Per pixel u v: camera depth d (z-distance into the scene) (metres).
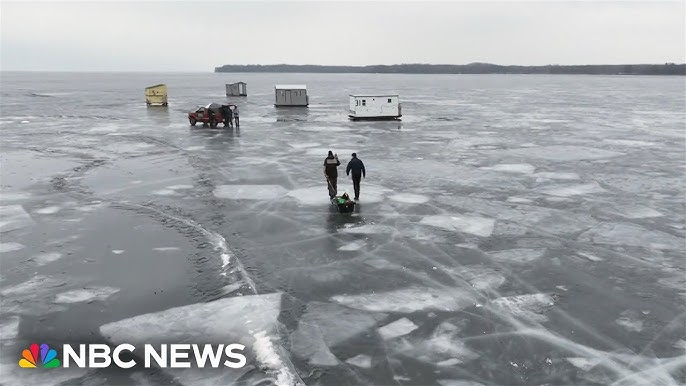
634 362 6.14
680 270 9.03
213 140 25.62
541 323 7.12
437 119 37.28
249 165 18.95
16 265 9.37
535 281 8.57
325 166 13.30
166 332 6.94
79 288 8.38
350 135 27.78
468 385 5.70
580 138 26.66
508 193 14.77
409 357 6.28
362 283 8.50
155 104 50.25
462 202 13.73
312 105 53.28
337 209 12.98
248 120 36.34
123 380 5.85
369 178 16.75
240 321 7.21
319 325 7.08
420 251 10.01
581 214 12.61
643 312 7.43
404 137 26.98
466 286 8.38
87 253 9.95
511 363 6.13
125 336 6.86
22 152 22.14
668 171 18.05
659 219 12.19
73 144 24.47
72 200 13.98
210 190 15.05
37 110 46.03
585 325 7.05
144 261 9.51
